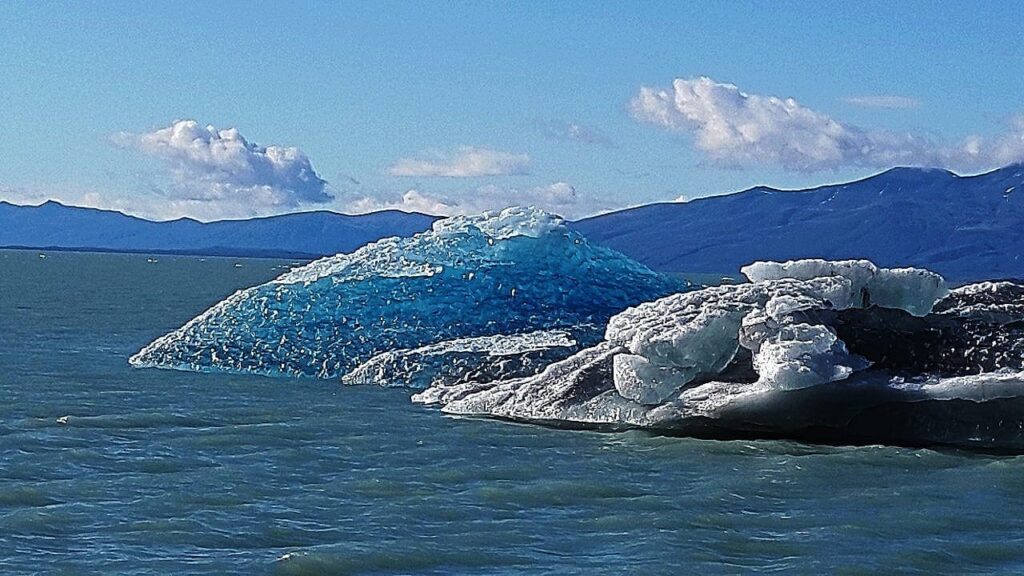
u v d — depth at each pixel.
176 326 49.31
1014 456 19.94
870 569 13.05
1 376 29.44
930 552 13.77
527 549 13.67
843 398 21.42
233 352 32.12
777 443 20.83
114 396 26.08
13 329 45.31
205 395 26.58
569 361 24.61
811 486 17.42
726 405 21.64
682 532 14.53
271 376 30.56
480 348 30.23
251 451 19.64
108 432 21.19
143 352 33.25
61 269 149.12
